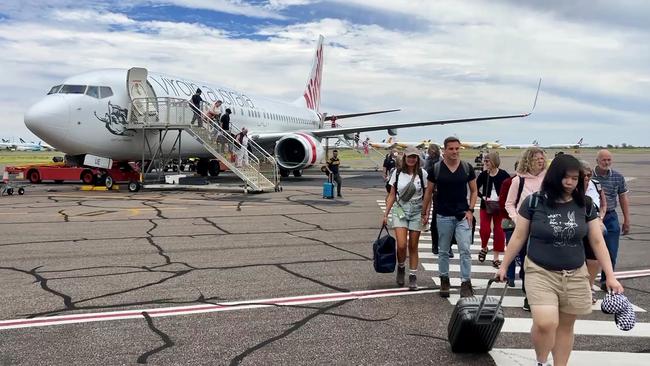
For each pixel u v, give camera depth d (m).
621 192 6.41
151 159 21.84
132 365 4.06
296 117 37.09
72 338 4.64
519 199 5.85
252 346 4.49
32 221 12.10
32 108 18.34
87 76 19.55
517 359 4.30
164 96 21.66
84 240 9.63
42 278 6.77
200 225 11.66
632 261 8.30
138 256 8.23
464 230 6.03
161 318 5.22
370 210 14.86
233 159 21.19
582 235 3.71
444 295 6.12
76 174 24.28
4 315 5.27
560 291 3.73
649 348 4.60
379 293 6.26
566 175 3.65
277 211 14.45
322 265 7.71
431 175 6.16
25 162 49.12
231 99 27.22
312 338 4.71
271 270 7.36
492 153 7.91
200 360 4.17
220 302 5.79
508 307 5.85
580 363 4.25
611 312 3.64
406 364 4.16
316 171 43.47
